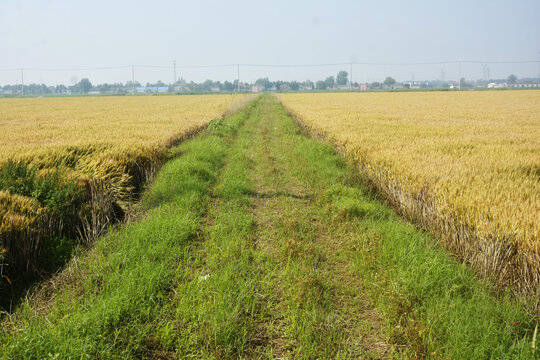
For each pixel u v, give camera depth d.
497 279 3.97
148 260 4.19
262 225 5.96
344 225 5.69
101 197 5.82
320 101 42.84
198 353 2.96
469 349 2.81
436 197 5.42
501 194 5.13
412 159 8.02
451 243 4.89
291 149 12.83
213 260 4.39
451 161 7.80
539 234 3.70
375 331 3.30
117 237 5.02
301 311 3.43
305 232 5.61
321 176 8.76
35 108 35.72
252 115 27.38
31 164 6.89
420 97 54.50
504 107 30.42
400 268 3.99
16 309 3.44
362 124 16.27
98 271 4.00
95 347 2.83
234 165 10.05
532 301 3.47
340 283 4.11
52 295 3.73
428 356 2.83
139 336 3.03
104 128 15.55
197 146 11.66
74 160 7.78
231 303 3.44
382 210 6.37
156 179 8.25
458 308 3.28
